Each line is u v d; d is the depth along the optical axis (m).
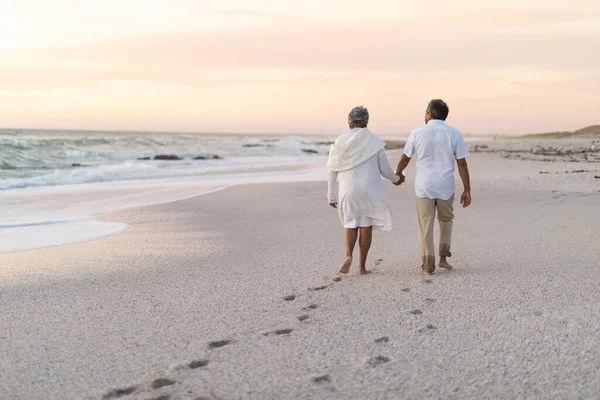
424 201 4.70
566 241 6.11
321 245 6.32
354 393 2.45
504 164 23.89
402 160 4.83
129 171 19.70
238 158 33.22
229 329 3.36
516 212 8.73
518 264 5.02
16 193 13.18
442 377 2.60
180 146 39.66
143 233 7.38
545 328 3.25
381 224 4.72
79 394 2.48
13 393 2.50
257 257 5.65
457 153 4.65
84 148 30.31
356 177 4.63
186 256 5.75
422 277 4.62
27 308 3.85
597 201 10.01
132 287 4.44
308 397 2.41
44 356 2.94
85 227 7.95
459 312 3.62
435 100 4.81
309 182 16.05
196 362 2.83
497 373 2.64
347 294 4.14
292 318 3.57
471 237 6.55
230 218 8.80
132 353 2.97
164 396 2.44
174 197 12.43
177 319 3.58
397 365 2.75
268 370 2.71
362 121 4.72
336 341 3.12
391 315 3.59
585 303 3.74
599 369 2.65
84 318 3.62
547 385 2.50
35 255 5.83
